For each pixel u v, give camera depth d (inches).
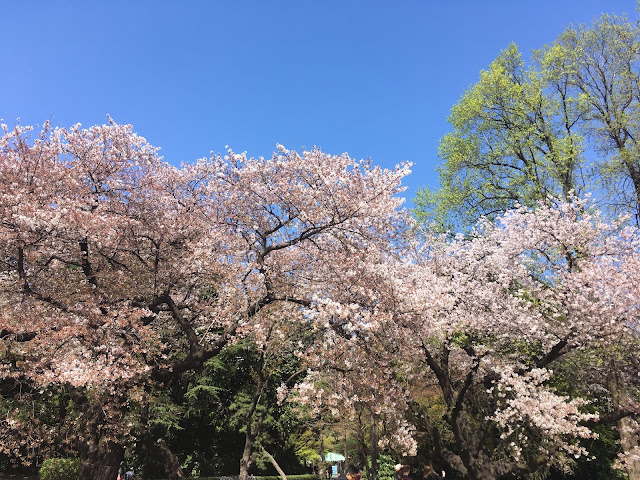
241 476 378.0
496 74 772.6
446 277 536.4
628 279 450.3
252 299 433.1
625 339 465.4
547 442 446.9
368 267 407.2
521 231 525.3
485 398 517.3
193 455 812.6
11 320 352.5
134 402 466.3
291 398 392.8
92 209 428.8
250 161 475.8
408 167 448.8
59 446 398.6
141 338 383.6
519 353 512.4
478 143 808.3
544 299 492.7
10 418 356.2
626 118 676.7
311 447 926.4
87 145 454.0
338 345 392.8
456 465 478.6
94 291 400.2
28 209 352.2
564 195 679.7
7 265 398.3
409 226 490.0
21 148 424.8
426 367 549.3
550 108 749.9
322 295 444.5
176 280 437.7
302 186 448.1
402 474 445.1
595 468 640.4
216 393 773.3
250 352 802.2
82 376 309.9
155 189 466.0
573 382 550.6
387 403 390.0
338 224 445.1
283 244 450.6
